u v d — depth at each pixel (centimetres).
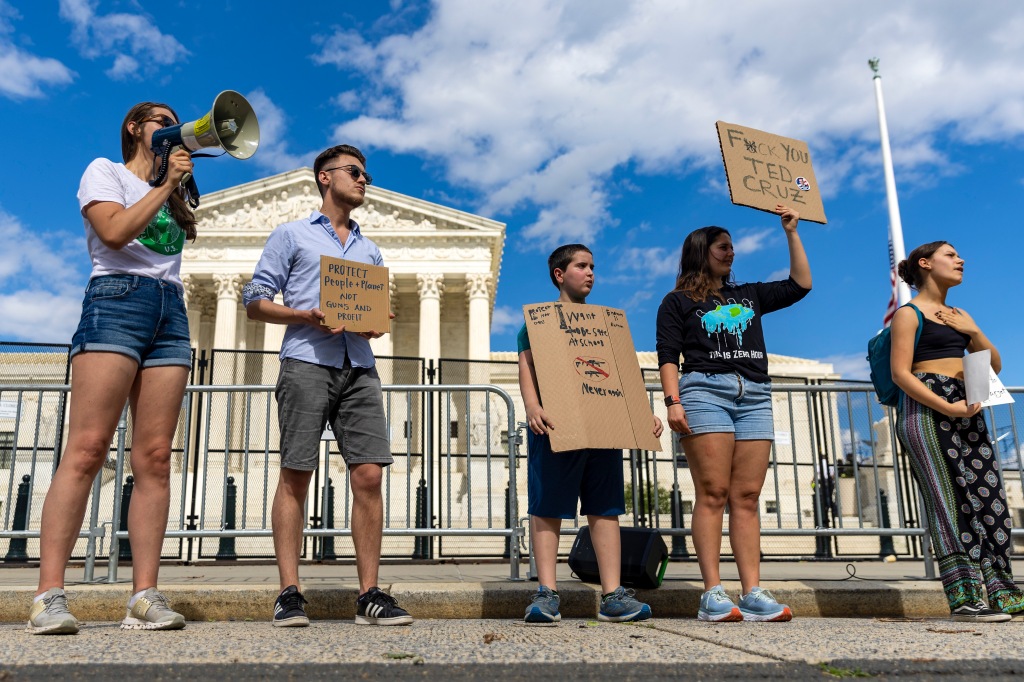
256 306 394
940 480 418
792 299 457
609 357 432
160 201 342
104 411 345
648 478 911
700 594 462
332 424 412
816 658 256
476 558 950
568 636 324
